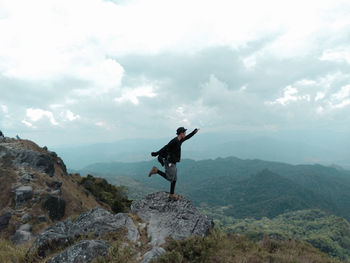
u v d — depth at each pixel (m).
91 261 5.34
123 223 7.27
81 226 7.29
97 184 62.25
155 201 8.29
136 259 5.67
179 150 6.99
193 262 5.71
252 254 7.00
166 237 6.69
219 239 7.27
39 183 38.69
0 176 37.12
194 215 7.71
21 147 48.94
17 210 31.69
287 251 7.99
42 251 6.18
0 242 10.05
